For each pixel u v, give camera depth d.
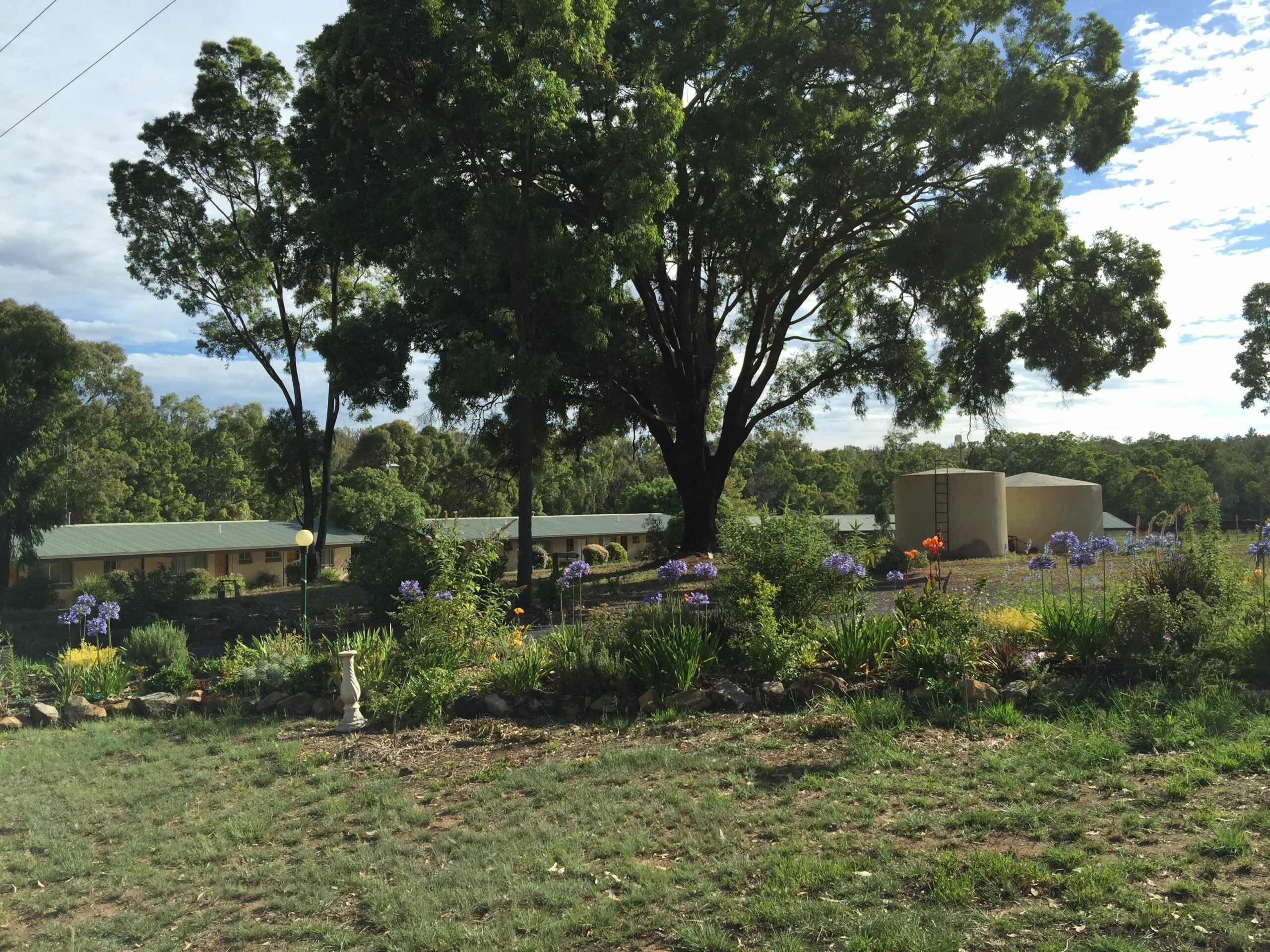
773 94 21.39
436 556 11.23
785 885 4.52
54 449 36.94
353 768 7.72
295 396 36.81
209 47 34.00
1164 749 6.04
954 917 3.96
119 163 33.72
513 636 11.38
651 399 29.36
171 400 86.19
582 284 19.97
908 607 9.07
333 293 35.03
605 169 20.67
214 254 34.06
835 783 6.01
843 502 68.25
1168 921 3.75
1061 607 8.82
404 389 23.02
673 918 4.35
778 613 9.39
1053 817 5.02
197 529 48.19
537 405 27.95
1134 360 28.45
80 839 6.52
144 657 12.88
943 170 24.38
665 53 22.81
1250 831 4.57
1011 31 25.23
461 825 6.11
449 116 21.03
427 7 18.97
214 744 8.84
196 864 5.87
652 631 9.15
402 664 10.04
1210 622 7.61
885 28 21.73
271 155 33.84
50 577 38.16
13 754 9.01
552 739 8.02
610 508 80.94
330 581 35.69
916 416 30.70
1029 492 35.19
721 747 7.18
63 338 36.88
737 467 70.44
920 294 26.97
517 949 4.21
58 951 4.76
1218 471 66.50
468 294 20.69
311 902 5.06
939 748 6.57
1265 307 52.94
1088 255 28.58
